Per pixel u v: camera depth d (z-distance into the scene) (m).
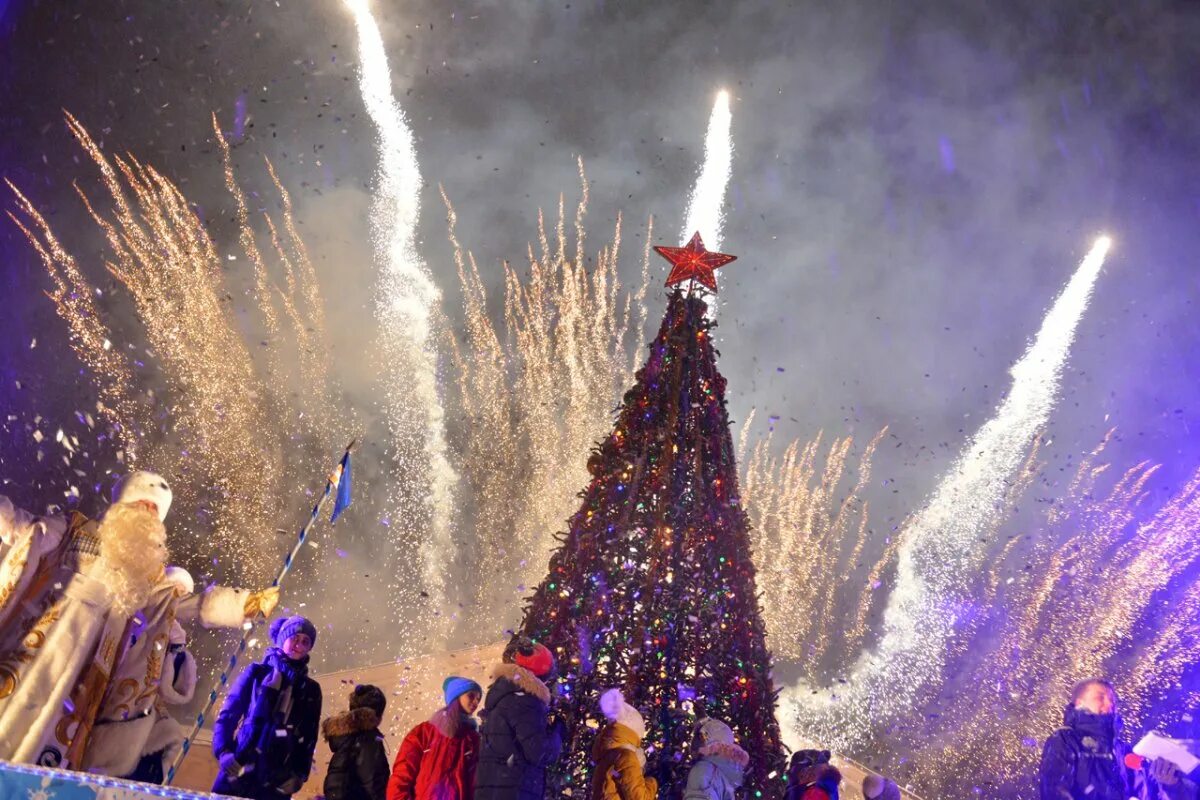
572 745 5.92
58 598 4.30
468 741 5.43
